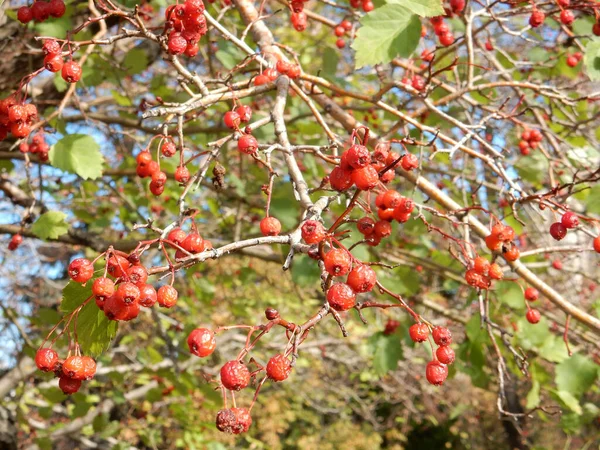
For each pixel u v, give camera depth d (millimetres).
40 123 3383
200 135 5070
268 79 2809
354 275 1642
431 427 14203
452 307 6984
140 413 6887
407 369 9656
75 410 5418
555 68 4711
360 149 1636
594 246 2496
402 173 2936
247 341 1681
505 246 2605
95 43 2324
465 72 4688
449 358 1916
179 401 6301
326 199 1926
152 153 4844
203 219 6734
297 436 12156
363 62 2715
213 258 1753
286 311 9289
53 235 3580
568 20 3299
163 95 4785
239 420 1609
